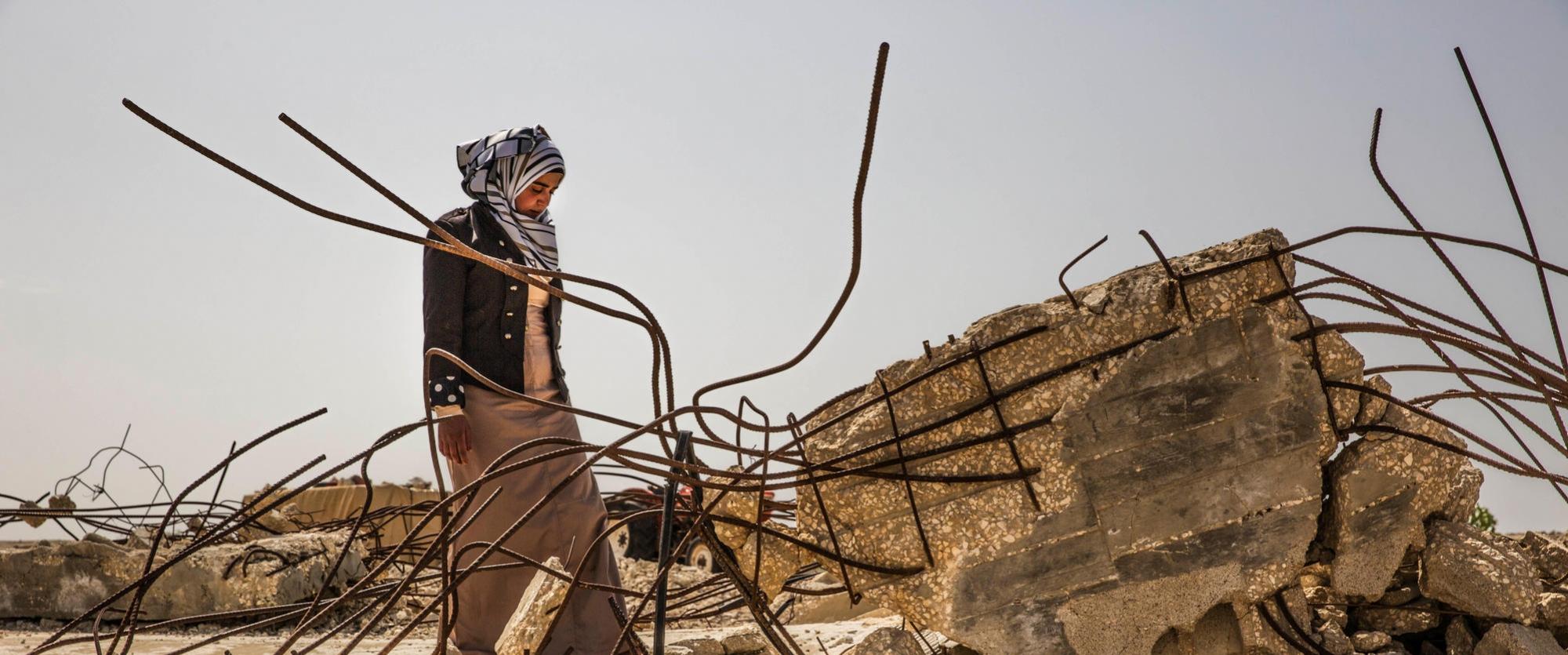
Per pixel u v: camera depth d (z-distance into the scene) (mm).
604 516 4898
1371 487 4348
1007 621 4215
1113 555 4203
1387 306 4324
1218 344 4234
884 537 4305
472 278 4793
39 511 7559
